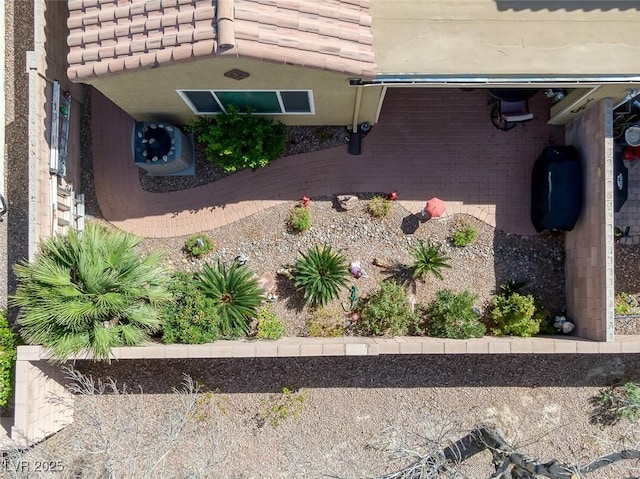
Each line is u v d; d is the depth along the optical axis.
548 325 11.88
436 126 12.22
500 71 9.30
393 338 11.55
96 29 8.68
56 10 11.01
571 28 9.37
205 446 12.00
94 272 9.65
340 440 12.09
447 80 9.29
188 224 12.27
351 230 12.23
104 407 12.03
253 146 11.02
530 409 12.09
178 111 10.94
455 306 11.46
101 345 9.81
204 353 10.60
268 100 10.41
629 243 12.18
